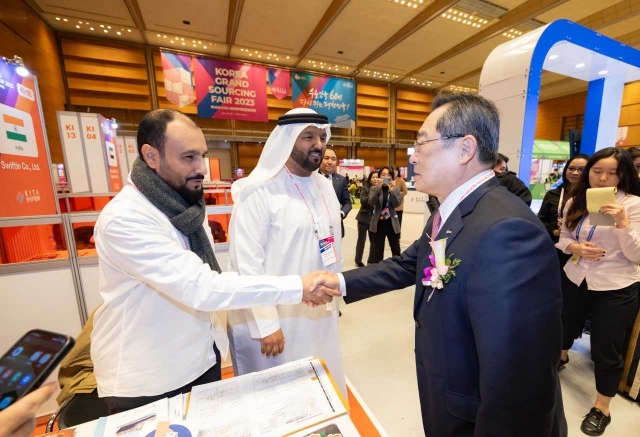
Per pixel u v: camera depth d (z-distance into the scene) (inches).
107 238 29.5
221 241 83.2
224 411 24.8
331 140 557.0
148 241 29.1
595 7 286.7
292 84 468.4
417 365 32.1
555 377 23.1
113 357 32.0
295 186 49.2
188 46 392.5
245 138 479.2
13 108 72.2
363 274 40.1
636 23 295.9
